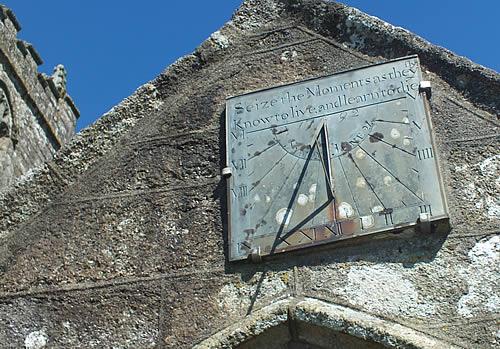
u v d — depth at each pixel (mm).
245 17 6930
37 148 14641
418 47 6172
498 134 5617
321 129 5852
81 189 6141
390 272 5145
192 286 5422
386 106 5852
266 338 5133
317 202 5508
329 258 5309
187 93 6543
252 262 5418
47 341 5379
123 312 5410
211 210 5781
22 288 5652
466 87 5906
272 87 6273
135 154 6262
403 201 5324
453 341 4777
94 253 5742
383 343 4832
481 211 5277
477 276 5004
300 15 6770
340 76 6152
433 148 5535
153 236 5742
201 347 5094
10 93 13906
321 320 5012
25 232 5953
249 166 5863
